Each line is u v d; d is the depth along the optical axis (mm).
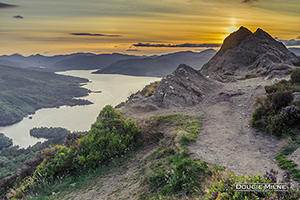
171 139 11836
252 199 4043
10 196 11344
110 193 8742
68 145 15922
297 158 6754
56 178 11641
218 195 4535
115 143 12797
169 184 7293
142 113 18844
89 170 11664
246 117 13070
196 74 25484
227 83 26391
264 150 8383
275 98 11359
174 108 18953
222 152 8906
